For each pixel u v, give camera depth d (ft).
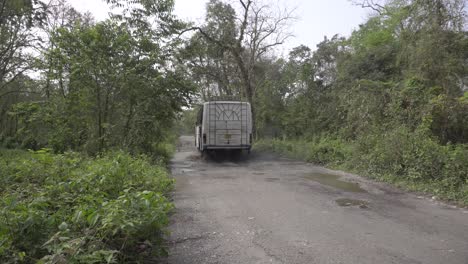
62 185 18.62
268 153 70.59
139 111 47.11
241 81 104.32
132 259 13.80
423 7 46.73
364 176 37.55
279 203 24.80
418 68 46.70
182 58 71.31
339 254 15.06
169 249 15.94
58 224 12.98
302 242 16.60
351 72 71.51
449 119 38.91
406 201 25.44
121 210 12.56
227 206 24.07
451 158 28.94
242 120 59.36
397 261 14.26
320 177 37.70
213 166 50.70
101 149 42.91
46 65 45.34
